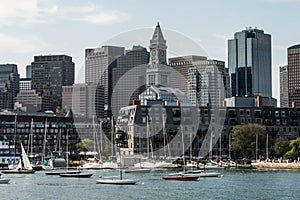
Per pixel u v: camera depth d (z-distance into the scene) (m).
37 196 178.75
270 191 194.50
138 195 180.62
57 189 198.50
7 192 190.12
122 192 188.38
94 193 185.38
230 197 177.25
